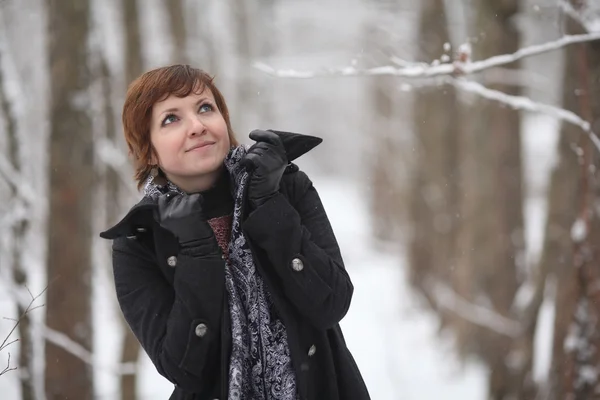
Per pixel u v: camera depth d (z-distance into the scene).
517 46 9.73
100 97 7.82
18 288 5.61
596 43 4.64
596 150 4.65
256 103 20.56
